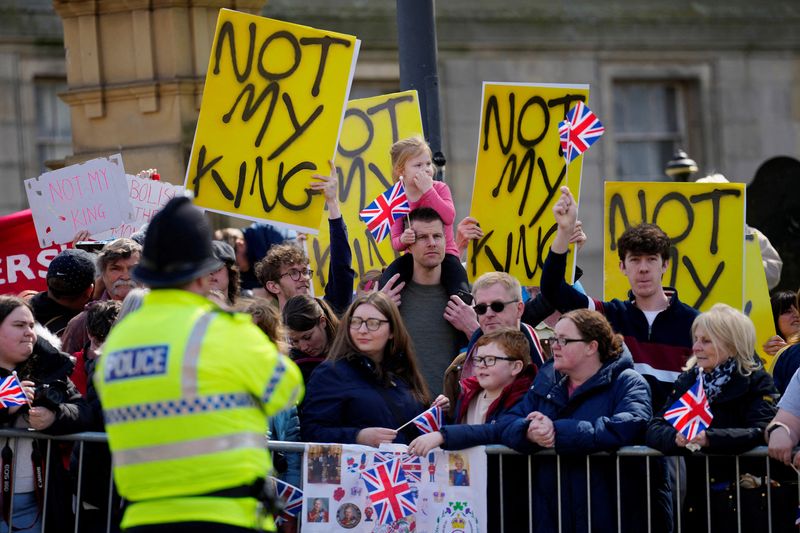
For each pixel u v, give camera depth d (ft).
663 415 33.50
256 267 43.73
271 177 41.73
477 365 36.04
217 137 41.81
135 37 53.93
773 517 34.42
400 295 40.45
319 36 41.86
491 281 37.37
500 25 95.30
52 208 45.19
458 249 43.09
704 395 32.76
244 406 26.66
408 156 41.68
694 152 100.99
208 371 26.35
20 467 35.42
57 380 35.53
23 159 85.25
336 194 41.65
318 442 35.27
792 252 57.16
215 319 26.86
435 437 34.40
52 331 41.88
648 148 100.01
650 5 99.35
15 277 47.62
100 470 35.50
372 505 34.35
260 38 41.96
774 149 102.06
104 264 40.81
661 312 37.70
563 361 34.63
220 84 41.91
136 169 53.98
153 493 26.32
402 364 36.58
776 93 102.17
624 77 98.73
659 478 34.68
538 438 33.58
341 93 41.75
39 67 85.76
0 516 35.22
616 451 33.99
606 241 44.14
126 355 26.68
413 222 40.01
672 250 43.83
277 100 41.88
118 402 26.58
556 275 38.24
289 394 27.04
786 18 102.37
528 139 44.11
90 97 54.34
